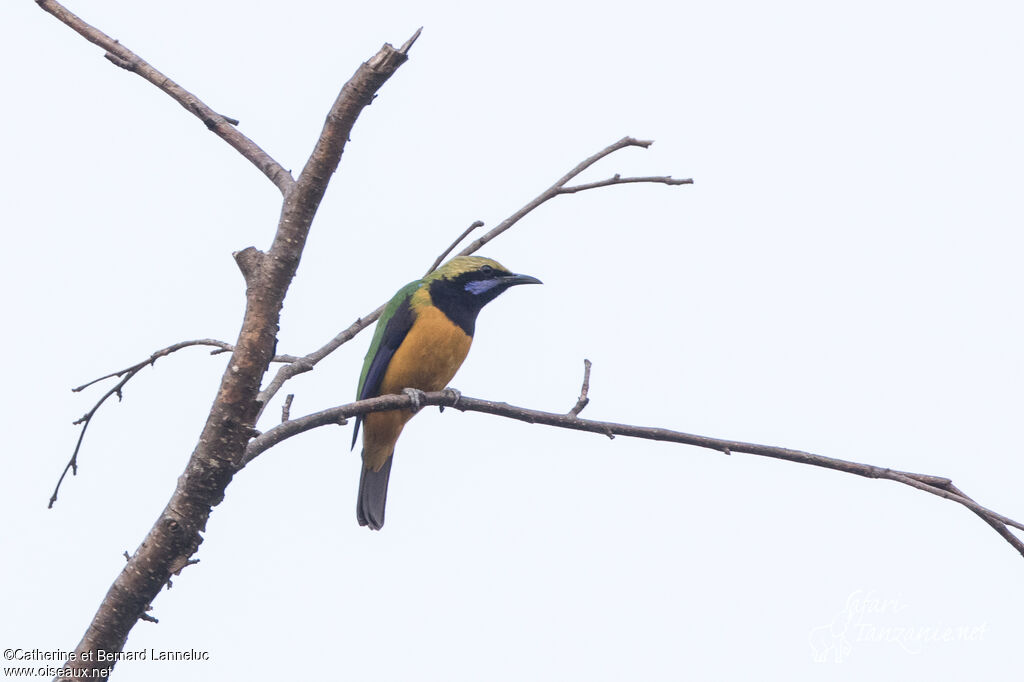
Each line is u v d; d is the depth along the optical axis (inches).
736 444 428.5
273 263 339.6
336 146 336.5
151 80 414.6
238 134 405.4
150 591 342.3
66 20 419.8
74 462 421.4
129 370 428.1
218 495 343.3
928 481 418.6
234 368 337.4
